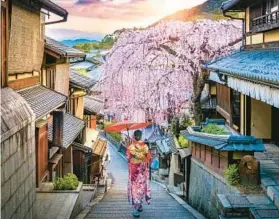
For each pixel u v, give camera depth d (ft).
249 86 40.45
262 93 35.55
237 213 29.17
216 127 51.19
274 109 55.21
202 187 44.70
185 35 68.39
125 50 72.28
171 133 73.15
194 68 67.21
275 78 28.94
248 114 55.52
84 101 96.37
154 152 102.01
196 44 68.03
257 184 34.04
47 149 51.01
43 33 56.29
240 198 31.14
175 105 69.05
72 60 72.08
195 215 37.68
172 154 70.69
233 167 34.78
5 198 20.02
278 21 44.57
